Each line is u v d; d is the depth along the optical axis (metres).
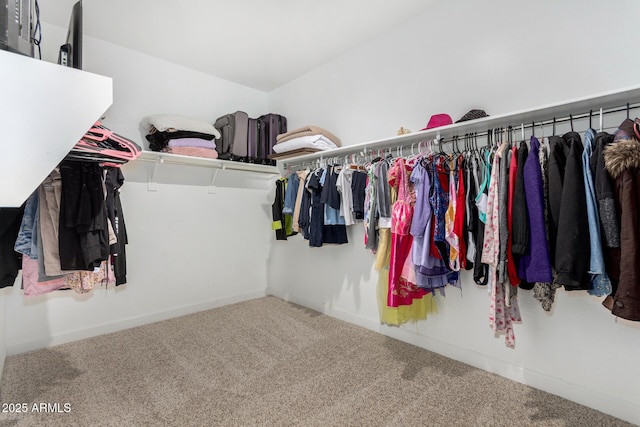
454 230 1.70
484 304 1.90
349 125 2.69
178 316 2.87
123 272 2.31
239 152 2.94
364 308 2.60
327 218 2.37
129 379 1.80
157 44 2.55
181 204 2.92
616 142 1.16
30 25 0.95
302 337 2.39
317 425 1.42
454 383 1.75
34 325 2.18
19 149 0.72
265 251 3.58
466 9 1.95
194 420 1.46
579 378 1.56
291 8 2.10
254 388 1.71
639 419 1.39
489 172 1.61
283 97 3.37
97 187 1.51
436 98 2.11
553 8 1.63
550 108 1.45
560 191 1.29
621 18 1.44
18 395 1.64
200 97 3.06
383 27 2.34
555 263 1.27
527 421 1.44
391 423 1.43
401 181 1.88
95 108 0.82
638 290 1.08
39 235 1.44
